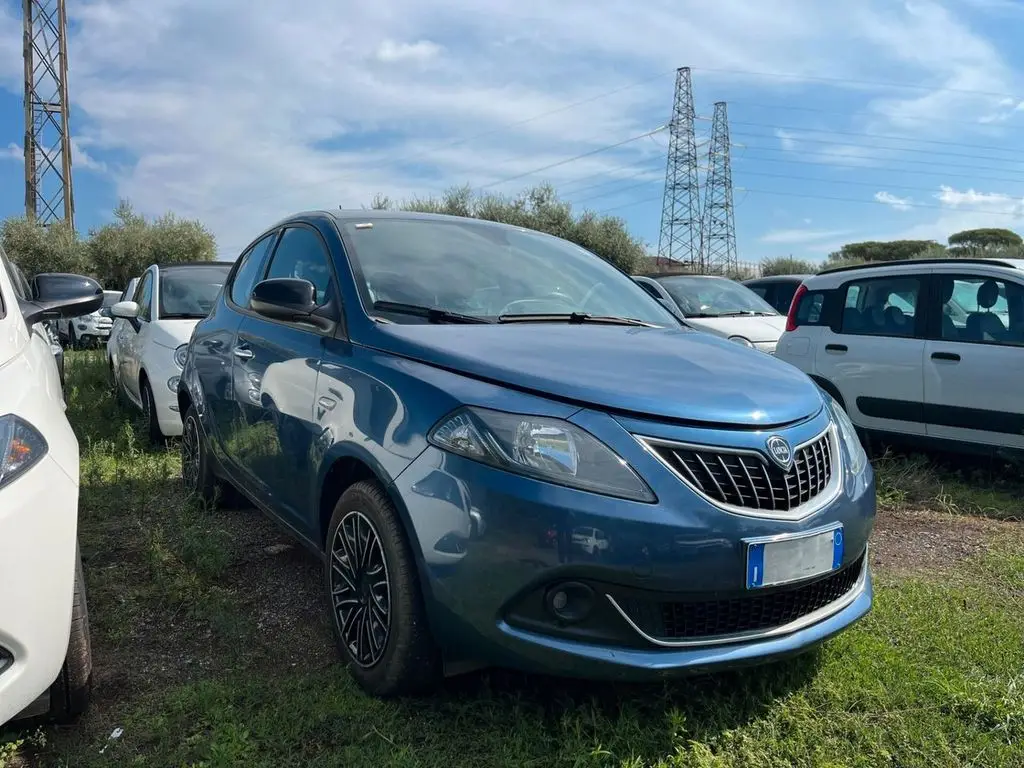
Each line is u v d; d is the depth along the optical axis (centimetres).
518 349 269
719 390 254
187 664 291
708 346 312
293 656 297
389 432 258
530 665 229
